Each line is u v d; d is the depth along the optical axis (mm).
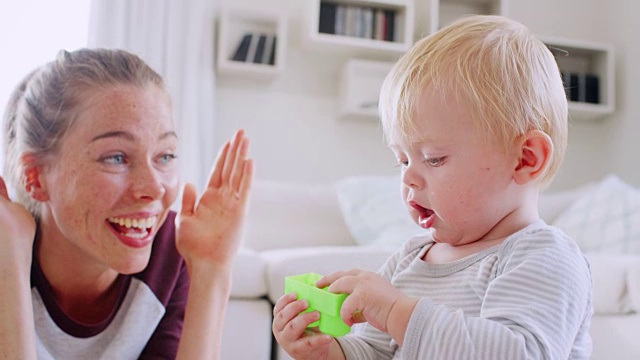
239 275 1402
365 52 2650
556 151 714
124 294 774
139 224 679
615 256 1293
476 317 589
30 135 663
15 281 631
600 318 1166
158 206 691
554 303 582
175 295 838
